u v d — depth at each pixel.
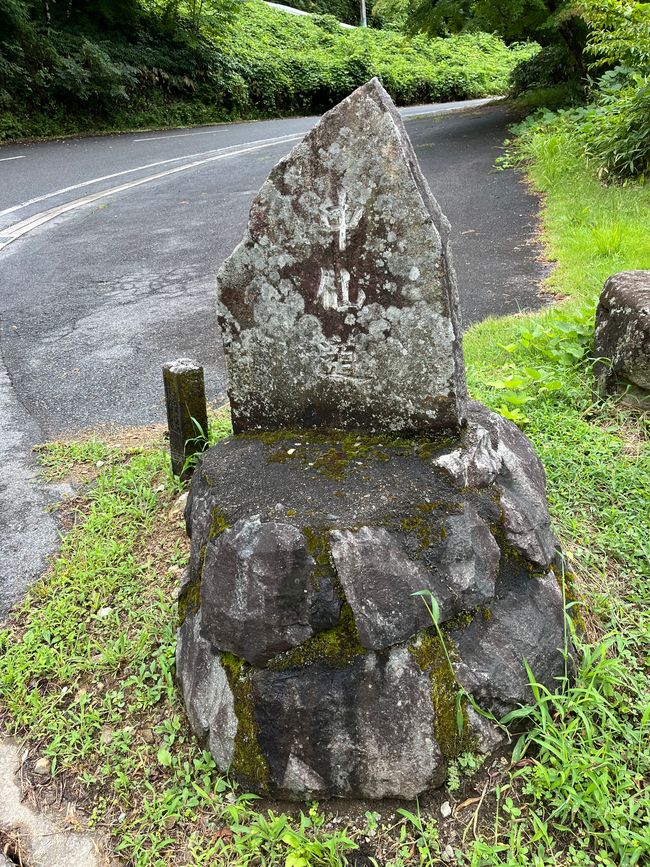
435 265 2.11
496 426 2.47
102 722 2.31
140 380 4.73
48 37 15.56
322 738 1.95
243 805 1.99
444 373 2.21
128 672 2.48
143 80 17.38
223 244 7.77
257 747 2.00
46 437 4.09
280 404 2.48
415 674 1.95
